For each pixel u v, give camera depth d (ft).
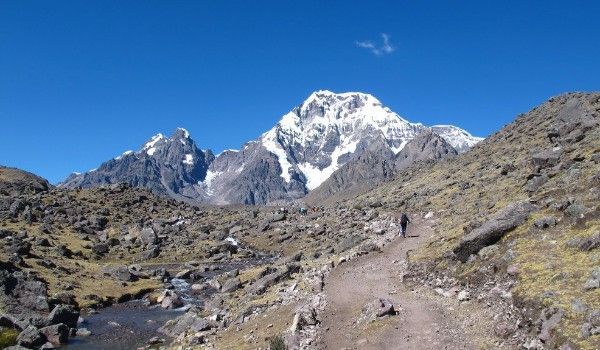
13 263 229.86
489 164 346.95
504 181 236.02
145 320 186.39
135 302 222.69
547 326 81.10
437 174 448.24
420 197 335.26
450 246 148.87
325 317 118.11
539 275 99.60
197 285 249.75
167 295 220.23
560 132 265.13
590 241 102.12
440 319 105.50
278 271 186.60
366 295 134.21
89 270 263.08
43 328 152.87
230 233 430.61
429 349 91.97
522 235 122.83
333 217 395.34
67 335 156.35
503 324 92.32
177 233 420.36
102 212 472.85
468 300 111.75
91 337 159.22
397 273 153.48
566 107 343.67
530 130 393.29
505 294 101.91
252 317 137.49
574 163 163.32
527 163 244.01
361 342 100.73
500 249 122.83
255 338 116.16
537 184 168.66
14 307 172.24
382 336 101.76
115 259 327.47
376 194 492.95
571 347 73.31
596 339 72.13
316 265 193.26
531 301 91.40
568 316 80.53
